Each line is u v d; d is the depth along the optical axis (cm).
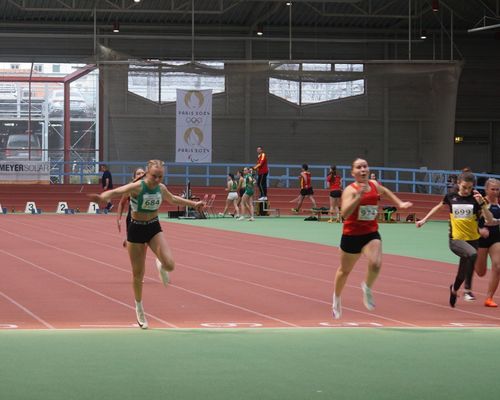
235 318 1138
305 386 728
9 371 775
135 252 1015
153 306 1241
